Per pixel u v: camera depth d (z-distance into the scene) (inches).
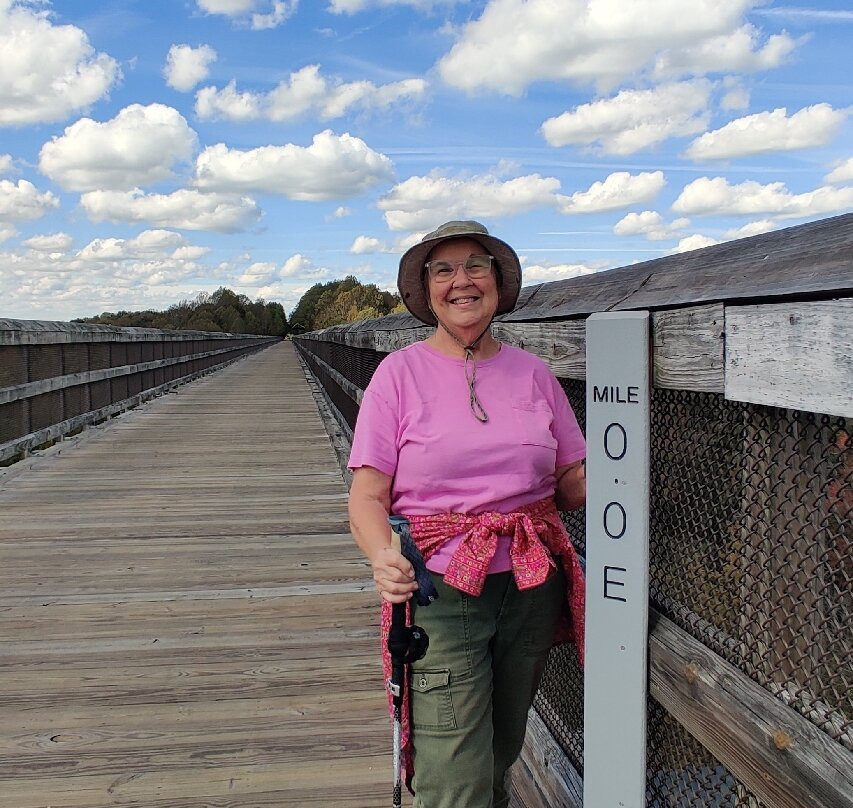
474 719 66.7
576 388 87.4
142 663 132.9
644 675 60.9
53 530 219.3
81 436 393.1
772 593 50.8
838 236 43.6
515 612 69.1
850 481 43.8
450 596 66.9
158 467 317.7
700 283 55.2
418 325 169.6
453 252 71.1
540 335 84.7
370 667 132.2
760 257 50.4
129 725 112.6
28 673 128.7
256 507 247.8
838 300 40.1
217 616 154.4
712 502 58.4
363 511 67.9
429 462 67.5
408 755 70.8
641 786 61.5
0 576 178.4
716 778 60.3
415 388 69.9
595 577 62.6
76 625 149.4
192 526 223.8
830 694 46.2
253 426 446.3
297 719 114.9
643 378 58.3
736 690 52.6
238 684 125.5
